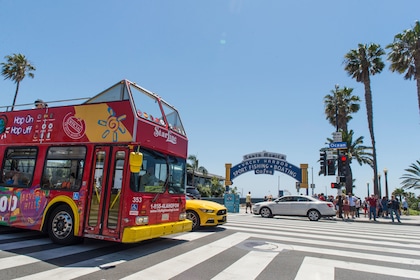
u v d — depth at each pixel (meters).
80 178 7.12
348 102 35.97
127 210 6.38
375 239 9.91
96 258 6.06
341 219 19.92
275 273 5.41
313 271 5.59
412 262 6.48
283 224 14.15
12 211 8.02
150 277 4.96
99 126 7.23
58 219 7.31
